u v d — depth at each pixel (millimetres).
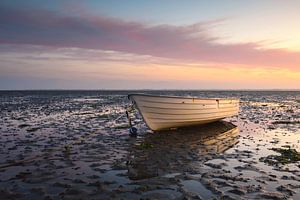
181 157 12438
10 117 29078
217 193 8148
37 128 20984
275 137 17953
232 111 26812
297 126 23188
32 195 7949
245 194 8102
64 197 7797
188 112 19438
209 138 17359
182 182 9109
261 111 38406
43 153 12992
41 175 9758
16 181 9141
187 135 18391
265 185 8891
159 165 11117
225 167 10875
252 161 11797
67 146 14375
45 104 52250
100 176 9711
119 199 7695
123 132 19375
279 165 11188
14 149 13820
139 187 8570
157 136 17875
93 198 7758
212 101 21797
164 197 7859
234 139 17141
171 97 18031
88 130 20172
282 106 48844
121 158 12203
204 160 11953
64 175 9789
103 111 36344
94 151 13531
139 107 17531
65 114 32281
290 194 8141
